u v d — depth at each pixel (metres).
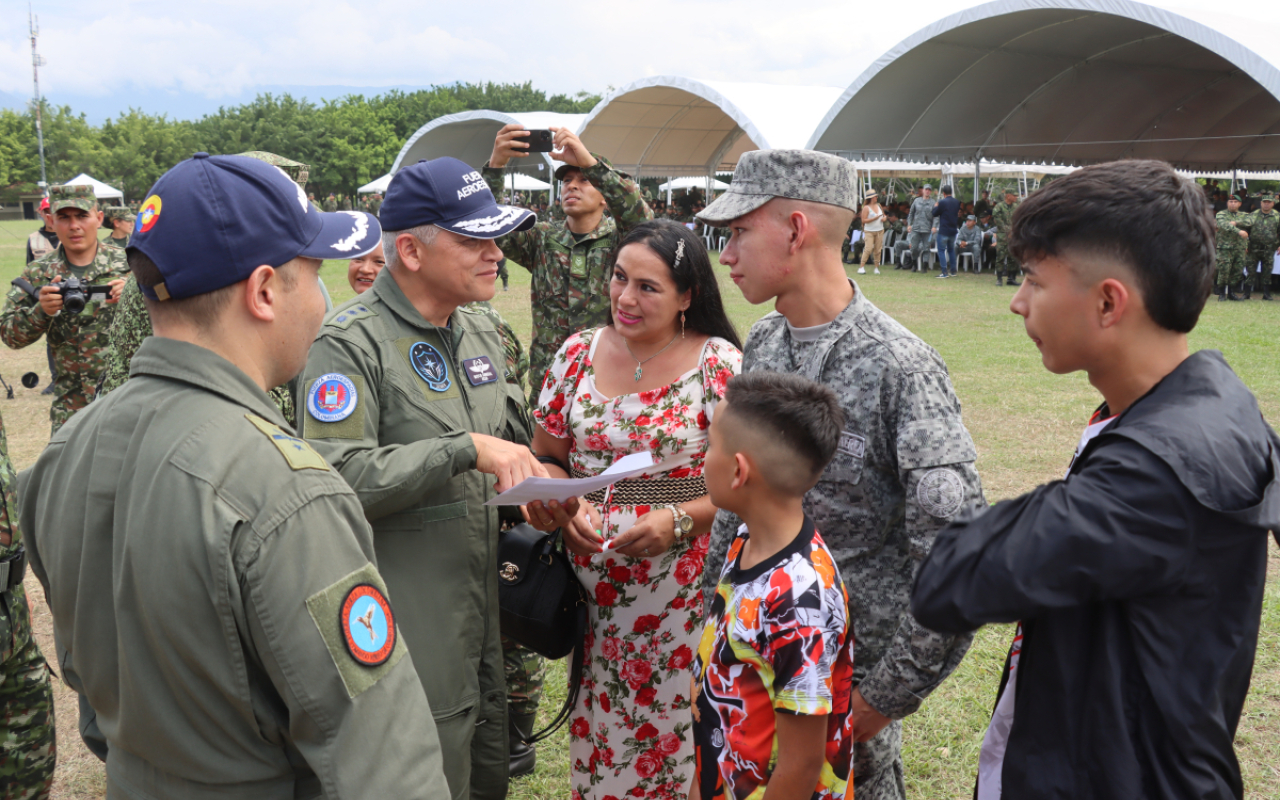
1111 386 1.20
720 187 34.06
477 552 2.11
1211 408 1.08
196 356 1.21
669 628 2.38
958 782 2.82
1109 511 1.03
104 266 4.97
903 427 1.72
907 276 19.30
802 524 1.61
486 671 2.21
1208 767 1.09
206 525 1.09
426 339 2.15
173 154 80.00
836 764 1.59
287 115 77.44
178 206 1.20
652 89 24.31
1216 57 19.72
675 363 2.39
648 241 2.29
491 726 2.23
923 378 1.72
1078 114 22.78
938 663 1.63
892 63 18.41
